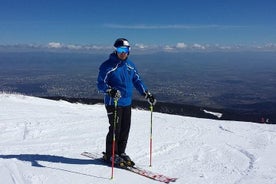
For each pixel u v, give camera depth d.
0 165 4.91
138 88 5.27
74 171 4.84
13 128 8.06
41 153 5.80
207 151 6.56
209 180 4.79
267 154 6.46
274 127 10.16
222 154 6.37
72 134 7.67
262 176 5.03
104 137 7.41
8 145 6.40
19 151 5.88
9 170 4.70
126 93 5.03
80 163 5.25
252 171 5.27
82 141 6.96
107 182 4.47
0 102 13.16
